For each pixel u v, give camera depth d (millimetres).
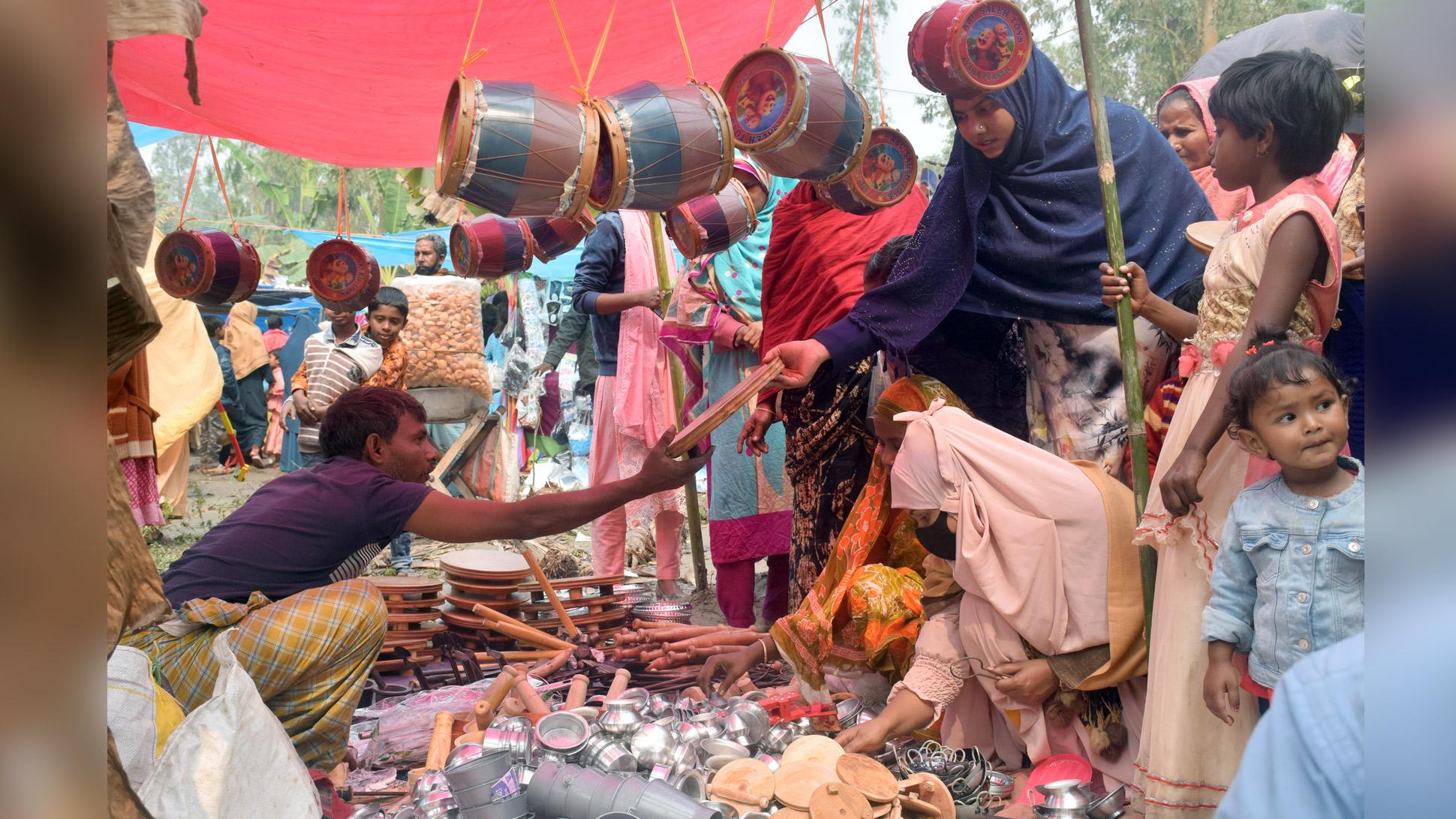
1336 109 2445
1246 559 2266
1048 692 2887
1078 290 3480
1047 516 2836
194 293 5176
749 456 4770
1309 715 1013
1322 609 2088
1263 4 8562
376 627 3010
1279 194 2520
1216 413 2385
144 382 4621
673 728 2912
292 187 26031
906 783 2549
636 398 5520
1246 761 1044
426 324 6684
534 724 3141
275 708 2924
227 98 5777
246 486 11305
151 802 1955
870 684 3559
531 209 2816
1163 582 2561
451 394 6758
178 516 8742
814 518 4207
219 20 4734
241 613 2924
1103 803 2625
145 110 6453
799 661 3355
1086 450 3529
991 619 2916
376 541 3248
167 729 2209
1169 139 4121
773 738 3010
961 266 3494
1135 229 3498
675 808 2328
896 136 3781
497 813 2434
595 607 4707
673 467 3193
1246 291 2494
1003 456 2902
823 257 4309
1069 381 3561
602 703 3439
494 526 3160
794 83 2941
